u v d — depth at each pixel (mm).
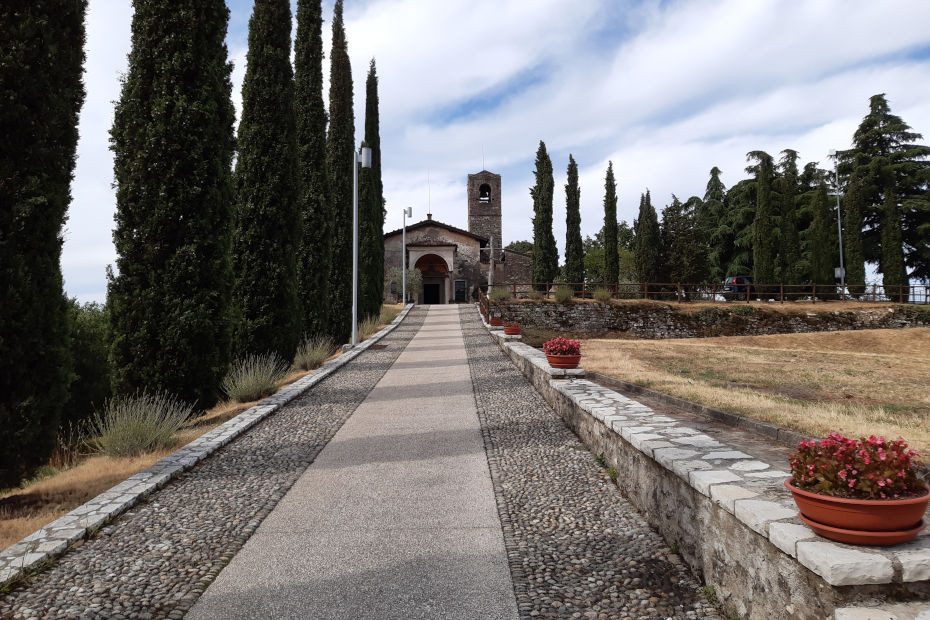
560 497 5176
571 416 7672
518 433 7559
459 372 13188
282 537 4355
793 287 38031
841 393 10844
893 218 36469
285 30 14445
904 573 2203
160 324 9164
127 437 7141
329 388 11414
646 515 4582
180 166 9453
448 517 4727
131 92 9516
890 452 2461
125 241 9273
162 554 4074
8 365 5523
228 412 9398
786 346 25219
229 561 3953
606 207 41969
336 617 3193
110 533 4469
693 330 29281
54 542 4121
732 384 11875
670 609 3225
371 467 6195
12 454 5598
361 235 27031
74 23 6191
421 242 44219
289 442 7312
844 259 41594
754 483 3352
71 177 6199
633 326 29094
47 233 5832
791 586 2545
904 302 35125
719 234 46781
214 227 9797
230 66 10344
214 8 9953
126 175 9375
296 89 18750
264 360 12594
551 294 33344
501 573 3705
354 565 3854
